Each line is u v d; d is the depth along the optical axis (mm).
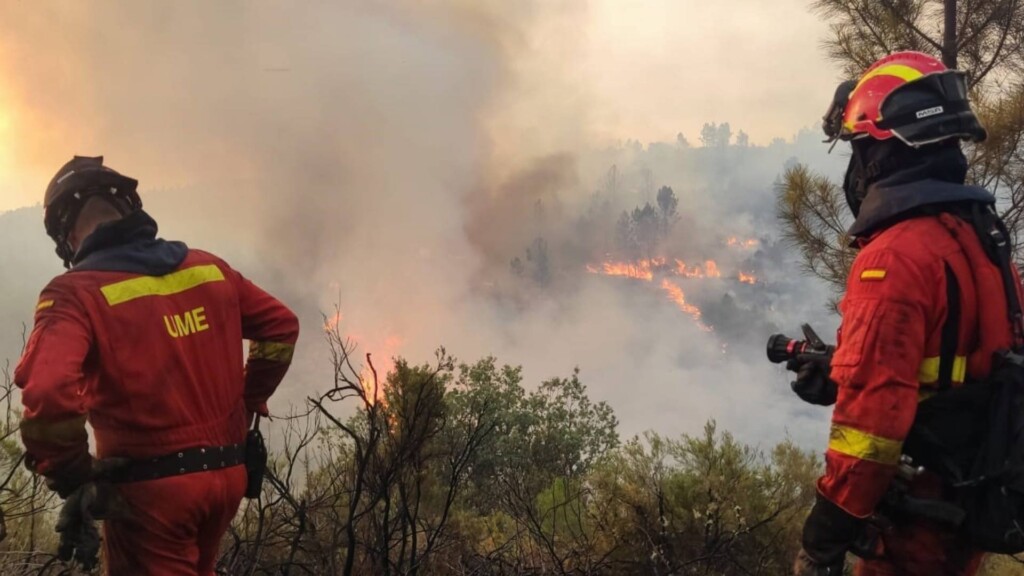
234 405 2221
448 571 3756
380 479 3355
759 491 4195
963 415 1660
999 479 1608
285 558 3482
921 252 1685
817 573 1734
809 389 2023
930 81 1804
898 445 1614
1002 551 1656
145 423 2002
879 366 1641
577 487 4820
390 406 3600
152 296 2057
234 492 2178
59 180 2145
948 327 1664
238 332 2271
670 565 3689
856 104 1902
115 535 2033
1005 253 1771
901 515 1744
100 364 1978
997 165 4812
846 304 1766
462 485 5184
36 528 3529
